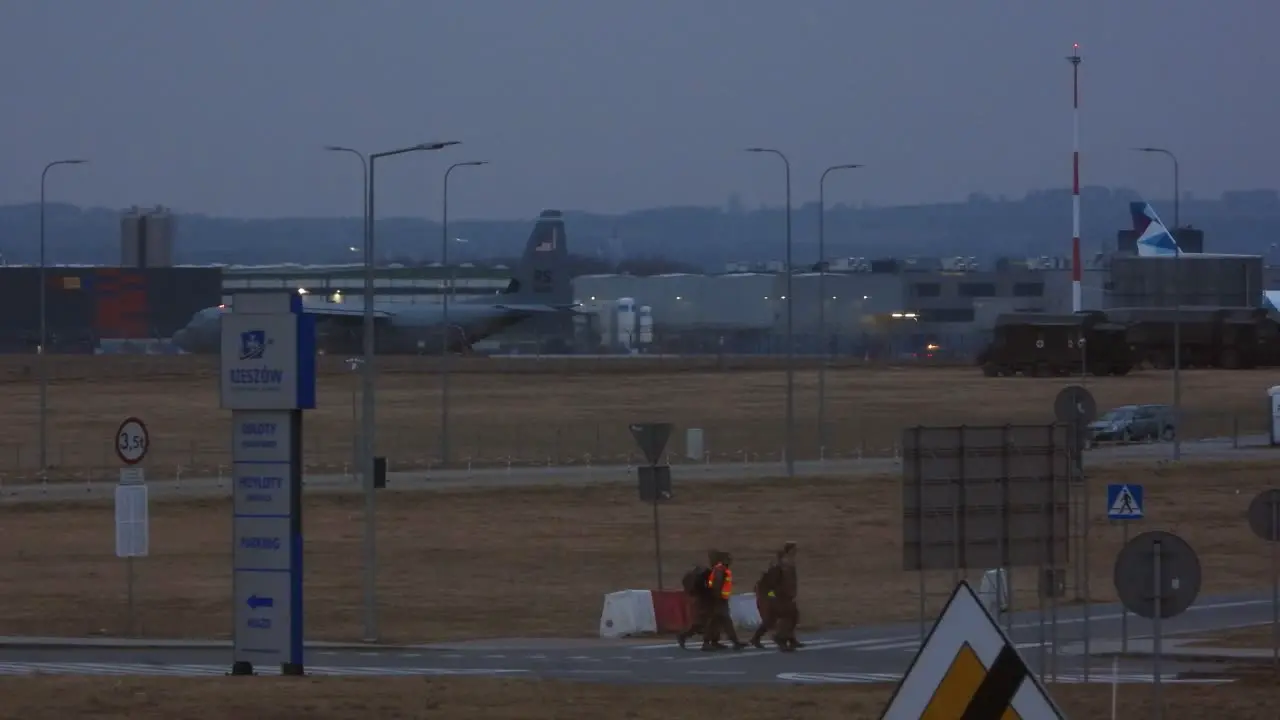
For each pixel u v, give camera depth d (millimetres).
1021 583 153375
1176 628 123812
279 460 88938
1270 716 75938
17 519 192625
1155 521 196125
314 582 153000
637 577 156625
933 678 33719
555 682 84438
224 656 108188
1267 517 99750
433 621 130125
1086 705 79125
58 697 72188
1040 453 73812
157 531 185250
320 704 71562
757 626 128625
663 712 72875
